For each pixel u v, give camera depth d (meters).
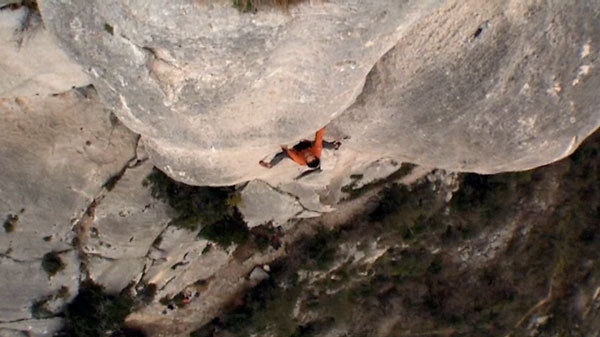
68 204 9.23
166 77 5.39
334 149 8.36
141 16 4.72
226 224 10.80
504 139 7.50
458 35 6.35
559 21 6.33
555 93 6.98
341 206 11.53
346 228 11.96
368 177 11.11
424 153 8.30
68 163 8.77
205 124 6.10
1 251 9.23
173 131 6.21
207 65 5.16
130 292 11.16
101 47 5.25
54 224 9.35
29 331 10.57
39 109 8.03
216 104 5.70
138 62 5.19
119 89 5.65
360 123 7.67
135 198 9.60
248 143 6.60
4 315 10.13
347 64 5.60
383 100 7.18
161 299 11.85
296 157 7.65
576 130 7.58
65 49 5.54
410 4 5.18
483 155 7.91
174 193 9.74
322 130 7.23
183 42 4.89
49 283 10.05
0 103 7.71
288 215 11.08
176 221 10.17
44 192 8.91
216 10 4.64
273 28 4.86
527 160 7.98
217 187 9.95
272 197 10.41
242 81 5.43
